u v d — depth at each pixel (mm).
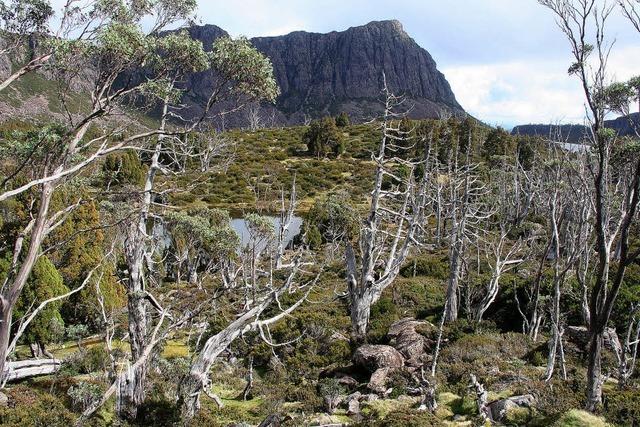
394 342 18375
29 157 9188
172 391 14172
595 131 10344
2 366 8789
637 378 14289
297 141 87625
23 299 16891
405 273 30062
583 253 15727
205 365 12789
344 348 19188
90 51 9250
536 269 24641
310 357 18812
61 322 17656
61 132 9664
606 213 13609
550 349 14047
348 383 15938
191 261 25812
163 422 12258
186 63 10875
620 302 17969
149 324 14539
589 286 18062
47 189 9523
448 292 21594
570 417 10016
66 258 20391
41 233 9375
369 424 11258
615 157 11078
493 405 12055
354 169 69375
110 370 14031
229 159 20891
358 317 20609
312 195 57781
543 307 18703
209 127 18141
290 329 21016
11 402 12938
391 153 64812
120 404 12469
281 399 14805
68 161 10219
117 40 9188
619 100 9898
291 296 25484
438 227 29953
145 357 11828
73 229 20562
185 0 10656
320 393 15078
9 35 9438
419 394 14070
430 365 16141
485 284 24391
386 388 14883
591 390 10922
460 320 20859
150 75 11039
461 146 62375
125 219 13211
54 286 17906
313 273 30234
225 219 18422
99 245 21203
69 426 11758
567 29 10242
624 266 10164
